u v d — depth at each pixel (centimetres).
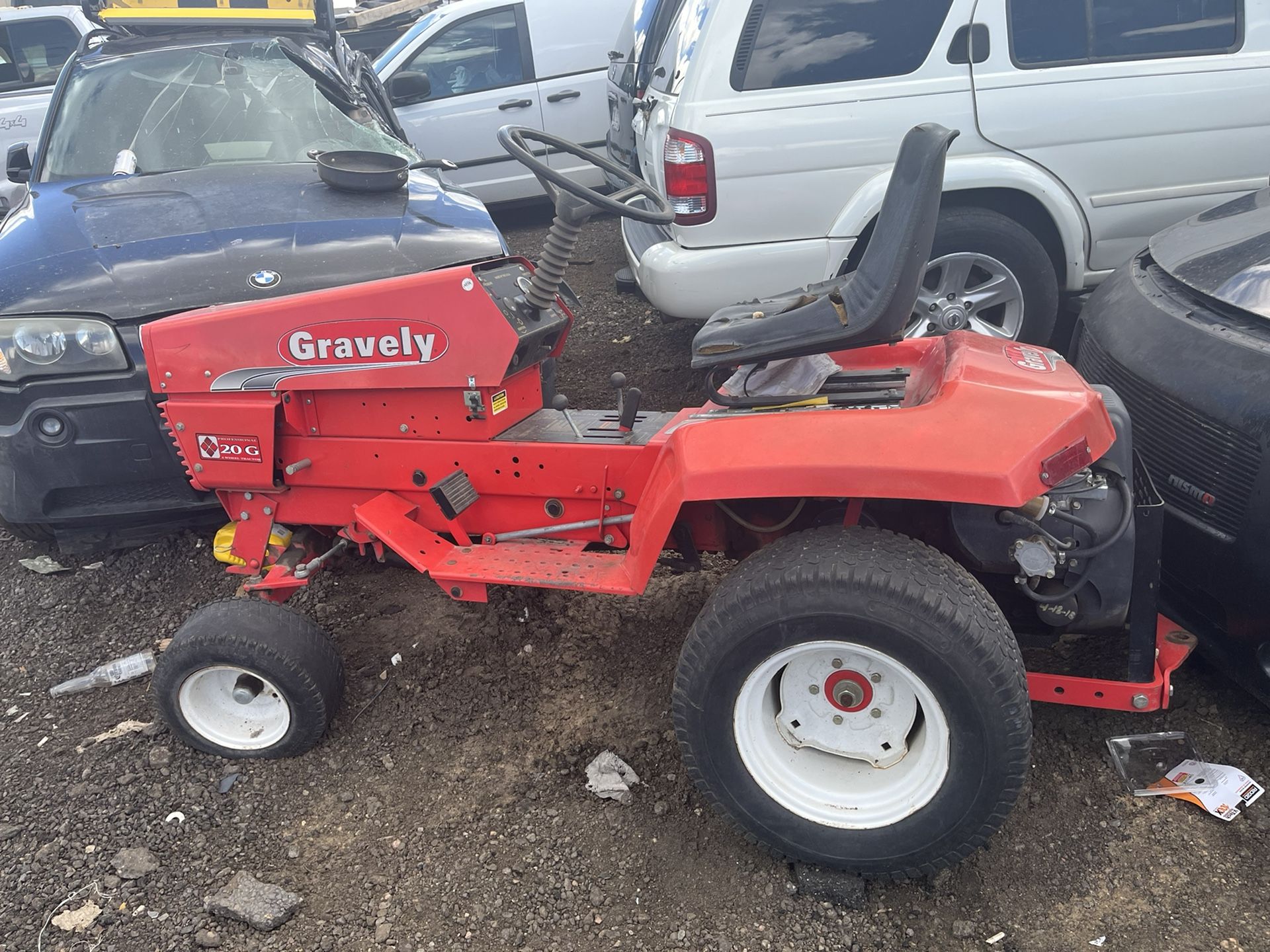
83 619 387
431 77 869
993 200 465
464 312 276
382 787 286
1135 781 265
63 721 326
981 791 219
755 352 253
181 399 302
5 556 438
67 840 270
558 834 263
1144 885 236
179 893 251
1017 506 221
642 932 233
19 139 909
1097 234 470
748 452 229
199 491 368
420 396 293
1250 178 463
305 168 481
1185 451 283
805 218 450
